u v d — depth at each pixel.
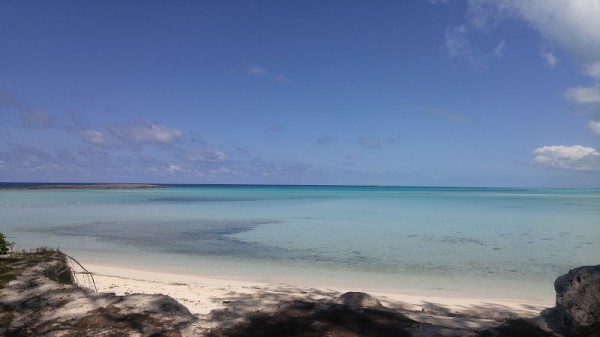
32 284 9.39
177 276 15.80
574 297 7.55
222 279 15.44
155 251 21.48
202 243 24.16
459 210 52.97
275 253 21.03
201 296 12.38
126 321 7.79
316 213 45.94
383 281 15.51
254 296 12.48
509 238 26.69
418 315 9.39
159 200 71.69
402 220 38.28
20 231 28.55
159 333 7.38
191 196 92.69
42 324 7.57
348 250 22.05
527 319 8.36
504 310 11.73
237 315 8.62
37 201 63.88
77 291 9.22
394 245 23.62
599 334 6.96
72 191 113.56
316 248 22.56
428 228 31.89
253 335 7.42
